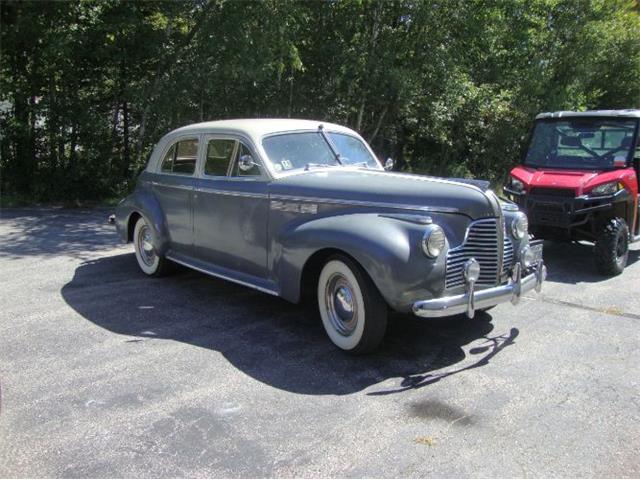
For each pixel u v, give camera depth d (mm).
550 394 3842
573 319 5414
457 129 16672
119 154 13258
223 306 5633
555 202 7219
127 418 3459
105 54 12086
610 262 6973
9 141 12188
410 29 13852
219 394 3783
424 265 4020
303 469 2961
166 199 6207
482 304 4297
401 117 15789
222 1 11703
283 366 4242
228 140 5465
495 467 2994
